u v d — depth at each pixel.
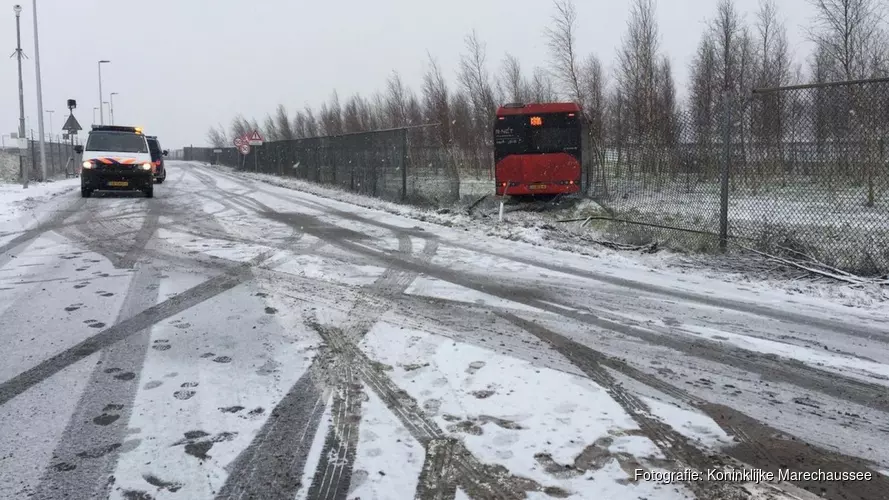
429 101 33.84
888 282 7.39
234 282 7.45
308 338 5.32
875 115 9.39
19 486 3.03
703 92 23.88
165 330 5.50
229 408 3.93
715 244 9.72
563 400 4.09
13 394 4.12
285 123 62.97
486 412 3.88
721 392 4.30
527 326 5.78
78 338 5.27
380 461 3.29
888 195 9.92
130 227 12.29
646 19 23.02
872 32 17.22
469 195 18.58
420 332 5.52
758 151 10.81
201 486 3.06
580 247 10.52
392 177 18.53
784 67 24.39
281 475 3.16
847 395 4.30
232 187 26.20
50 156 32.59
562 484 3.07
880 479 3.19
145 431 3.62
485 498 2.94
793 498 3.00
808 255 8.46
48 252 9.40
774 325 5.97
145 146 19.59
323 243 10.66
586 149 17.20
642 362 4.86
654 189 12.52
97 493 2.98
